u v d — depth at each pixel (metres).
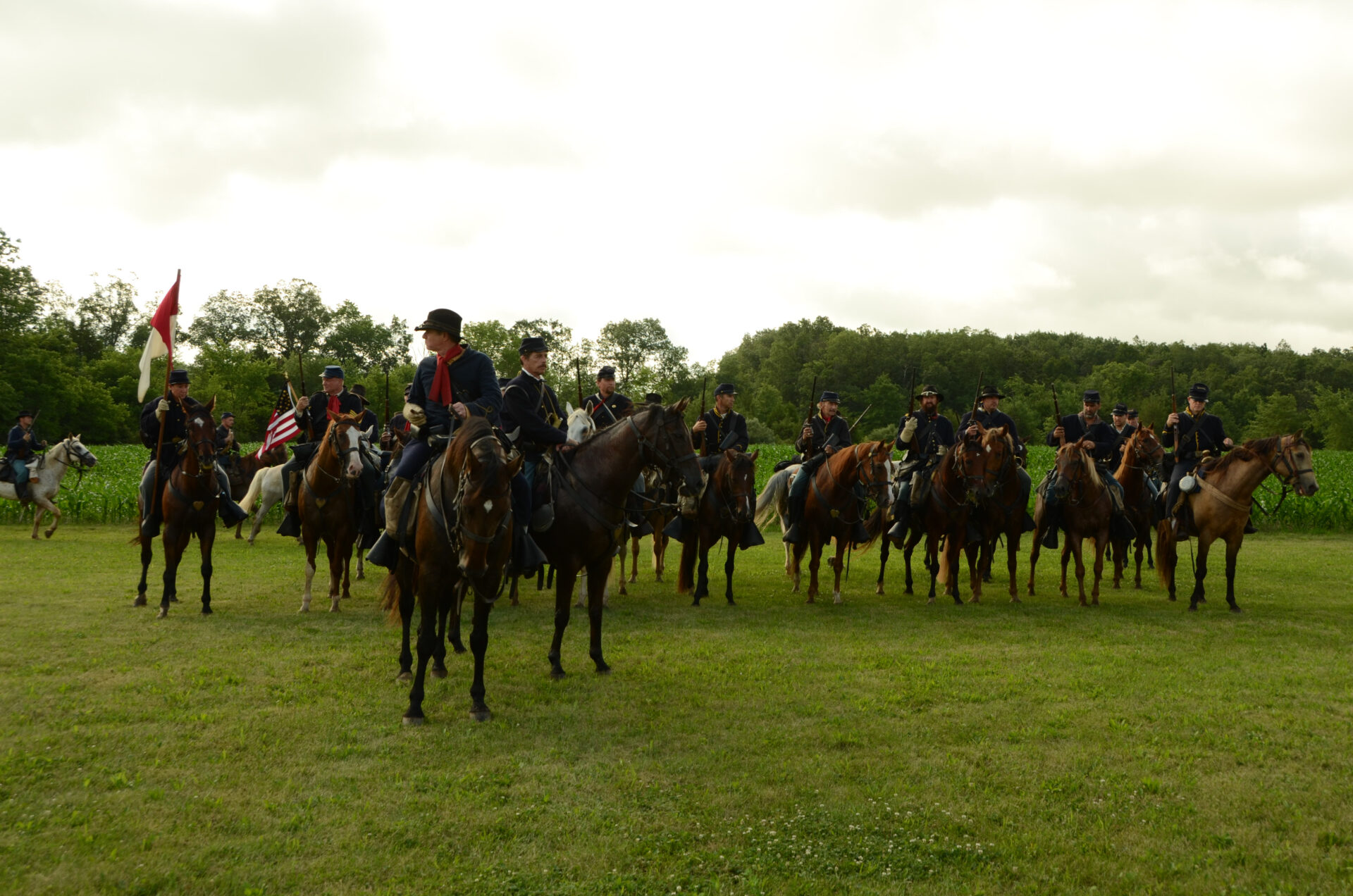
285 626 9.32
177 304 10.32
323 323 93.81
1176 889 4.05
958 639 9.39
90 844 4.26
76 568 13.09
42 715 6.19
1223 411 108.12
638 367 99.25
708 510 11.46
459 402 6.57
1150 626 10.21
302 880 3.99
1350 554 17.61
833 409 12.88
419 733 6.02
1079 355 139.88
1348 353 133.38
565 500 7.44
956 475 11.68
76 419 57.12
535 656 8.30
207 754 5.50
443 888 3.95
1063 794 5.14
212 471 9.55
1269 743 6.04
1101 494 11.68
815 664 8.09
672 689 7.22
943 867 4.26
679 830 4.58
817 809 4.87
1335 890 4.08
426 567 6.29
